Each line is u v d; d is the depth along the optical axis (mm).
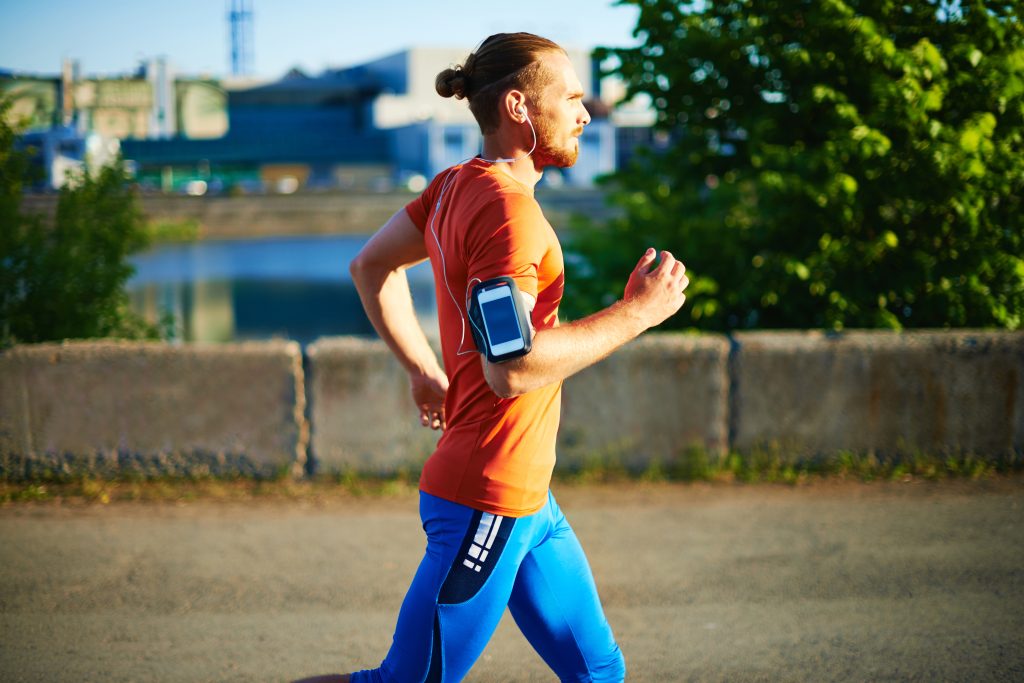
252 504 5109
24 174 6898
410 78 120000
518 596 2293
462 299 2088
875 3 5930
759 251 6418
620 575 4125
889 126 5883
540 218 2023
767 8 6199
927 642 3426
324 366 5426
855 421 5531
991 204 6082
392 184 95250
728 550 4398
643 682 3160
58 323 6734
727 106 6797
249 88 118000
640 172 7188
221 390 5406
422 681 2129
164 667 3307
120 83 108125
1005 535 4508
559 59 2137
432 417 2609
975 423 5531
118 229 6957
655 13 6441
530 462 2104
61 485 5375
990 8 5930
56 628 3629
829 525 4699
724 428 5555
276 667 3307
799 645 3426
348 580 4098
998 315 5980
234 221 50594
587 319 1994
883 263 6168
